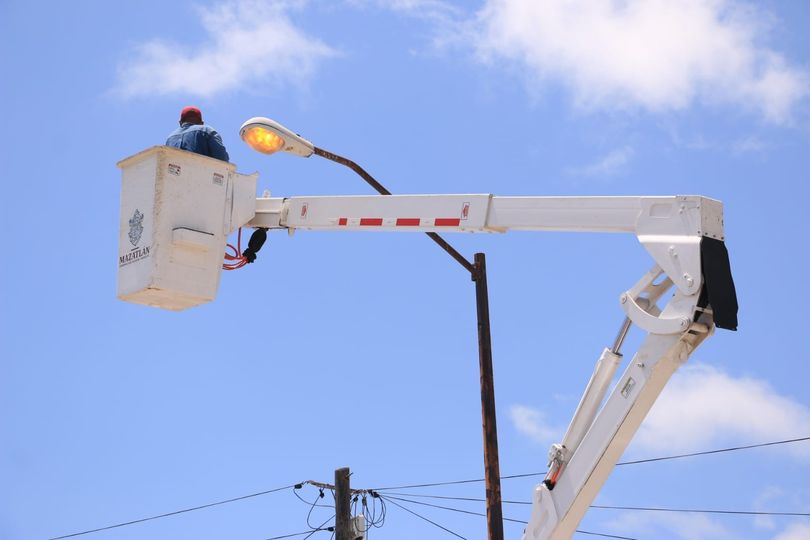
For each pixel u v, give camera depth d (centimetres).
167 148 976
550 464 947
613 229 915
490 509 1150
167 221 972
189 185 987
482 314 1202
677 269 872
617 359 930
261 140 1034
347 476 1337
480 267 1210
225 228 1003
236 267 1052
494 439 1168
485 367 1187
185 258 978
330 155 1059
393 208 1015
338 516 1323
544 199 951
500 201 969
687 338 877
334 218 1037
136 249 978
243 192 1018
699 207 874
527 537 952
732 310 859
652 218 895
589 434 925
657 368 884
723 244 877
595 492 927
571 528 937
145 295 978
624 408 902
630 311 898
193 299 990
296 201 1053
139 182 985
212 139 1023
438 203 996
